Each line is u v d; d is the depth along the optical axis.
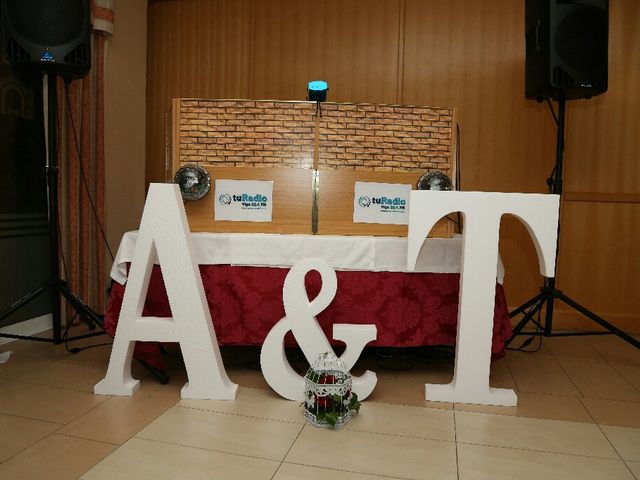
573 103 3.12
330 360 1.86
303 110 2.11
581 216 3.15
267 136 2.12
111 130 3.22
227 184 2.13
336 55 3.31
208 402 1.91
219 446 1.57
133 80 3.37
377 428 1.72
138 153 3.46
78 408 1.84
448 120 2.12
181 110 2.12
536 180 3.19
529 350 2.75
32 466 1.44
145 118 3.52
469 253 1.91
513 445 1.63
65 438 1.61
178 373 2.24
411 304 2.08
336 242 2.03
